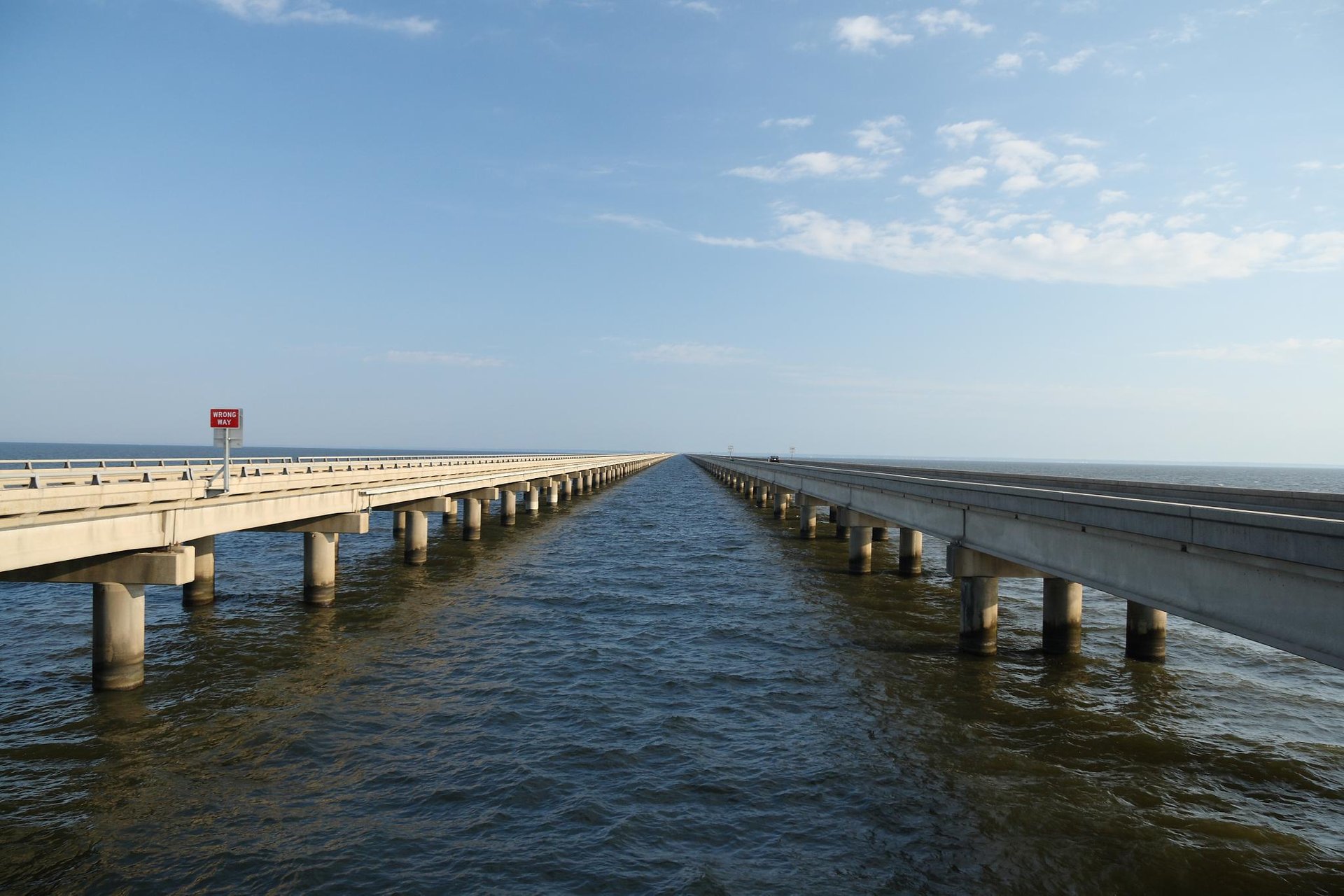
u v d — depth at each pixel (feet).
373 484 99.35
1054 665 63.26
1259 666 63.26
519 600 89.45
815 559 126.93
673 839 35.12
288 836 35.06
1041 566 52.11
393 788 40.09
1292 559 28.78
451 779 41.16
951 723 49.52
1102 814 37.45
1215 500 67.46
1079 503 45.39
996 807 38.14
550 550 135.13
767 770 42.50
